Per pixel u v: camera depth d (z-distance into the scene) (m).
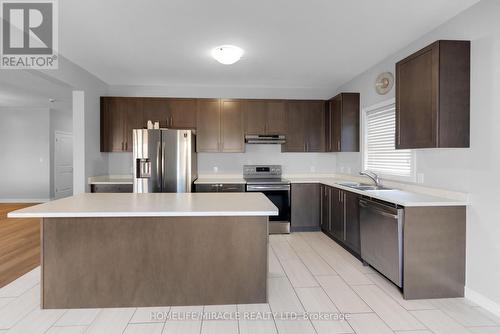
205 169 5.36
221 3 2.47
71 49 3.49
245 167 5.39
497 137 2.32
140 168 4.43
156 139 4.43
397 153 3.67
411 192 3.21
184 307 2.46
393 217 2.70
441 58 2.52
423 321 2.26
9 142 7.52
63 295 2.42
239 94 5.35
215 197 2.95
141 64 4.05
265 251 2.51
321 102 5.20
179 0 2.42
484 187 2.44
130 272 2.45
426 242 2.59
